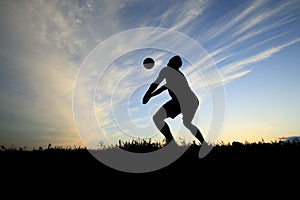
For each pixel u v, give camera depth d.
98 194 2.70
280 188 2.57
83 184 3.02
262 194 2.46
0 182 3.07
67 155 4.58
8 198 2.57
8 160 4.17
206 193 2.60
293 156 3.62
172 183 2.97
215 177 3.05
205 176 3.11
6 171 3.53
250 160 3.63
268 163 3.41
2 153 4.74
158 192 2.72
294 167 3.15
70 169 3.64
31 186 2.95
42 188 2.88
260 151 4.14
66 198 2.58
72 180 3.17
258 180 2.84
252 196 2.44
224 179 2.96
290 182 2.70
